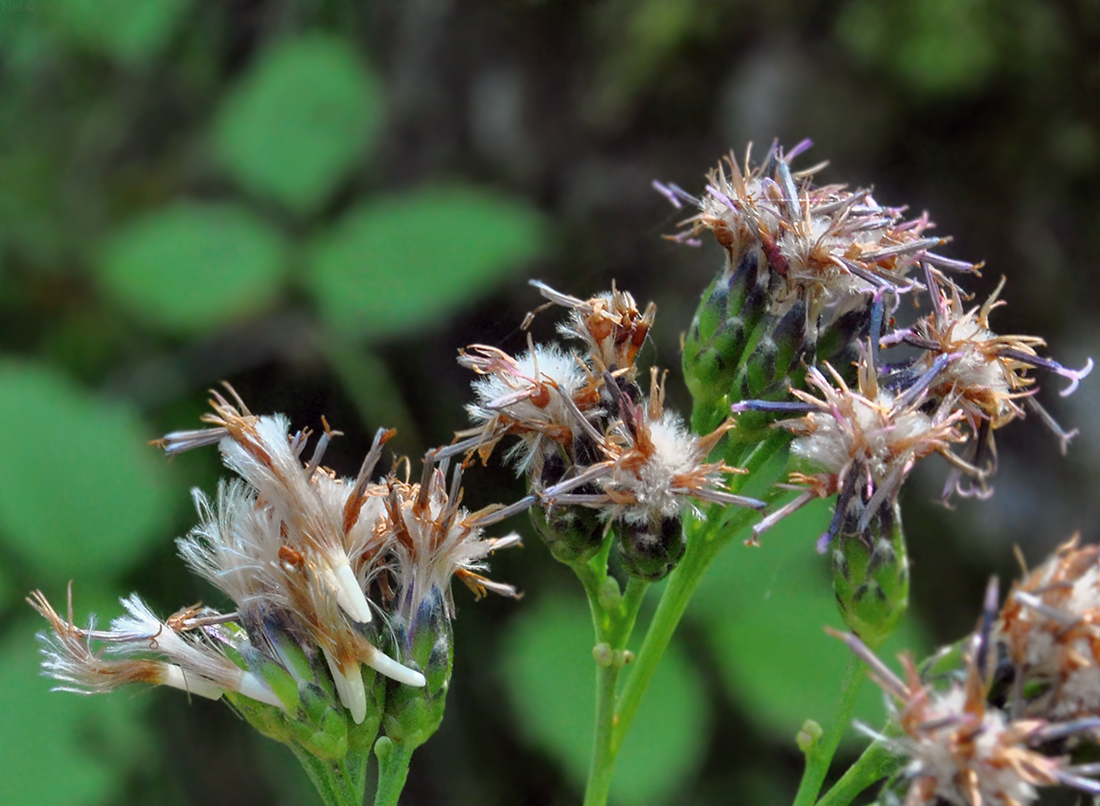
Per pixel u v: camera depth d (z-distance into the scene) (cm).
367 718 26
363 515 26
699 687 32
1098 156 45
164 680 26
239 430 26
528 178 49
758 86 47
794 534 32
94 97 51
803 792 26
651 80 49
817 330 26
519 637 33
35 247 46
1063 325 44
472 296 38
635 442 26
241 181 40
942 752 24
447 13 52
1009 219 45
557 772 39
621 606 27
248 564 26
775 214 26
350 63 42
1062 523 43
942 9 46
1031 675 25
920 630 34
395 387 40
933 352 27
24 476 33
